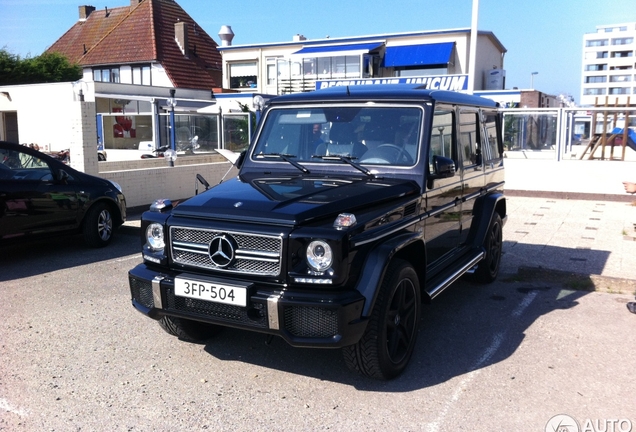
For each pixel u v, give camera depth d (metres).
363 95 5.13
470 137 6.03
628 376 4.39
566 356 4.76
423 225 4.77
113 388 4.20
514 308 5.99
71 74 32.25
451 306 6.05
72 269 7.62
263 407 3.93
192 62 35.66
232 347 4.95
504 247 8.62
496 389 4.18
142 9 36.88
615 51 163.75
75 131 10.82
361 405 3.95
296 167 5.07
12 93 23.77
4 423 3.72
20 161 7.95
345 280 3.76
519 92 27.73
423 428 3.66
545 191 14.34
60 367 4.55
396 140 4.91
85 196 8.58
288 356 4.77
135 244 9.21
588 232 9.76
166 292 4.17
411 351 4.50
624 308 5.96
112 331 5.33
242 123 17.17
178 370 4.51
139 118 25.00
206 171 13.96
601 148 14.62
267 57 35.66
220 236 3.95
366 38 32.97
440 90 5.46
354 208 4.10
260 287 3.88
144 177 12.12
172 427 3.67
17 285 6.87
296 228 3.79
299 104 5.34
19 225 7.75
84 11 40.06
